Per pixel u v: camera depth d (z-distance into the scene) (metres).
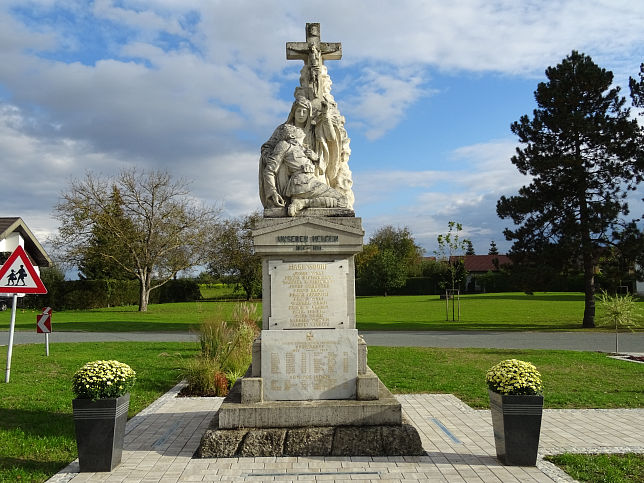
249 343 12.10
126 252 39.59
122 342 18.86
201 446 6.21
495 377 6.07
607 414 8.44
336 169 8.97
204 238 42.16
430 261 75.00
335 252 7.12
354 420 6.38
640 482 5.41
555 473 5.60
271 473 5.61
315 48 9.45
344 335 6.92
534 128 27.05
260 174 8.13
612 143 25.42
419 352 16.20
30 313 37.16
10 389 10.21
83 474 5.65
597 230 25.42
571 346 18.45
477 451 6.39
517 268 27.42
